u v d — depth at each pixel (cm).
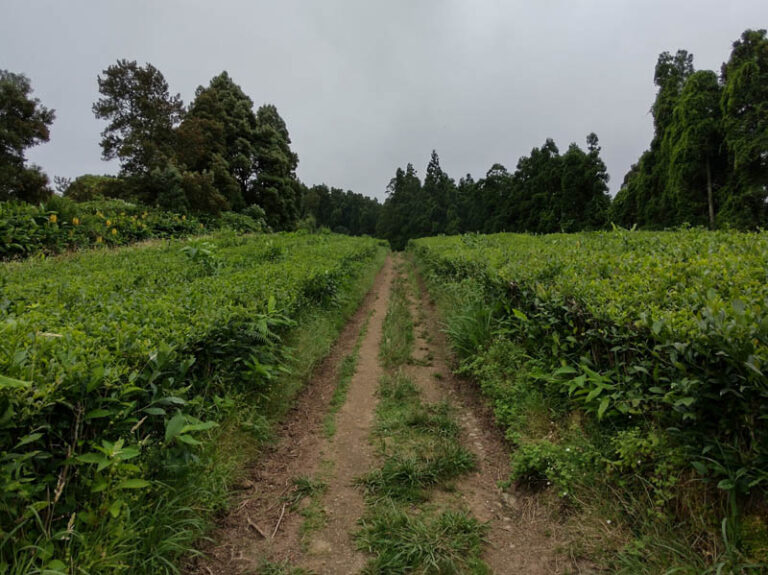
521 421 351
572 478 272
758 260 366
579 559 230
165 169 2280
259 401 396
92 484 198
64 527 193
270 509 284
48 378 191
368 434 387
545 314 380
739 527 197
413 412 411
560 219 3544
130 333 276
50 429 186
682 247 535
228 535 259
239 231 2394
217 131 2947
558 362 365
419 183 6744
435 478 310
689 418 227
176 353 280
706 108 2112
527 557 238
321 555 243
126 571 198
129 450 200
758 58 1912
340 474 326
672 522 225
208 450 298
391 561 232
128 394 229
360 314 921
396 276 1655
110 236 1394
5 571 163
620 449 255
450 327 605
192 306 393
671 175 2231
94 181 3203
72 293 446
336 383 517
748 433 206
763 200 1825
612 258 496
